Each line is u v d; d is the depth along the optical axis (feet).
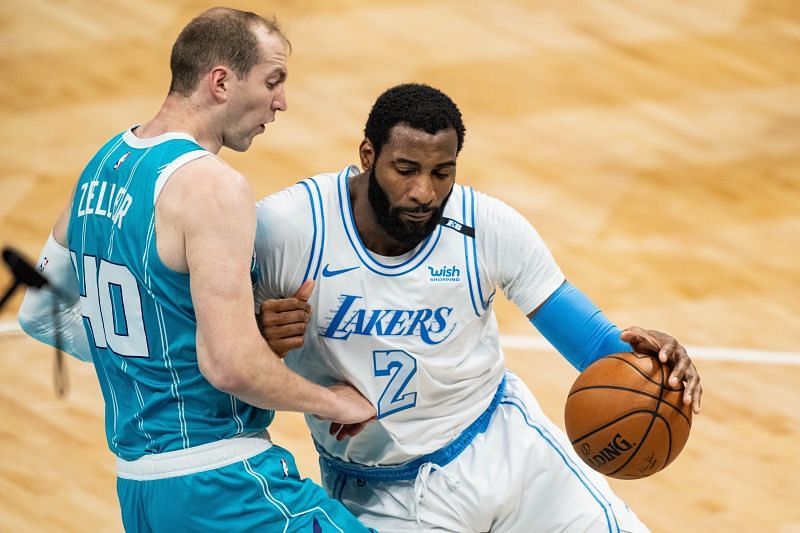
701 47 94.32
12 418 58.23
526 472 39.63
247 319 32.07
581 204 76.64
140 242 32.94
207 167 32.53
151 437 34.32
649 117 85.81
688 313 66.80
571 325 38.11
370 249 36.17
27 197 76.59
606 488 41.32
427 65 90.94
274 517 34.60
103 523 51.26
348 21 96.32
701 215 76.02
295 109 85.30
